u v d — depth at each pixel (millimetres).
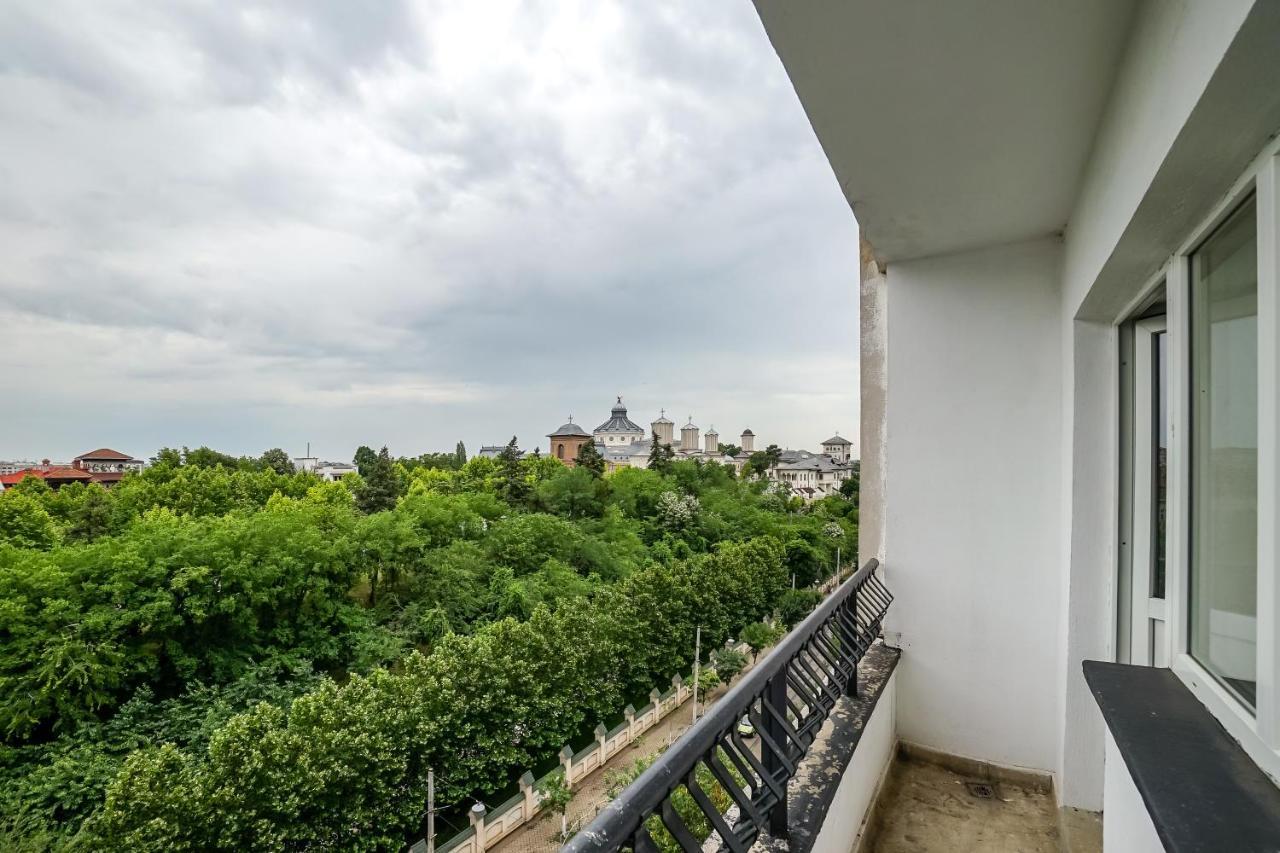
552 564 33375
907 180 2410
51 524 34000
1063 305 2922
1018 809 2768
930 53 1615
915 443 3350
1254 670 1188
